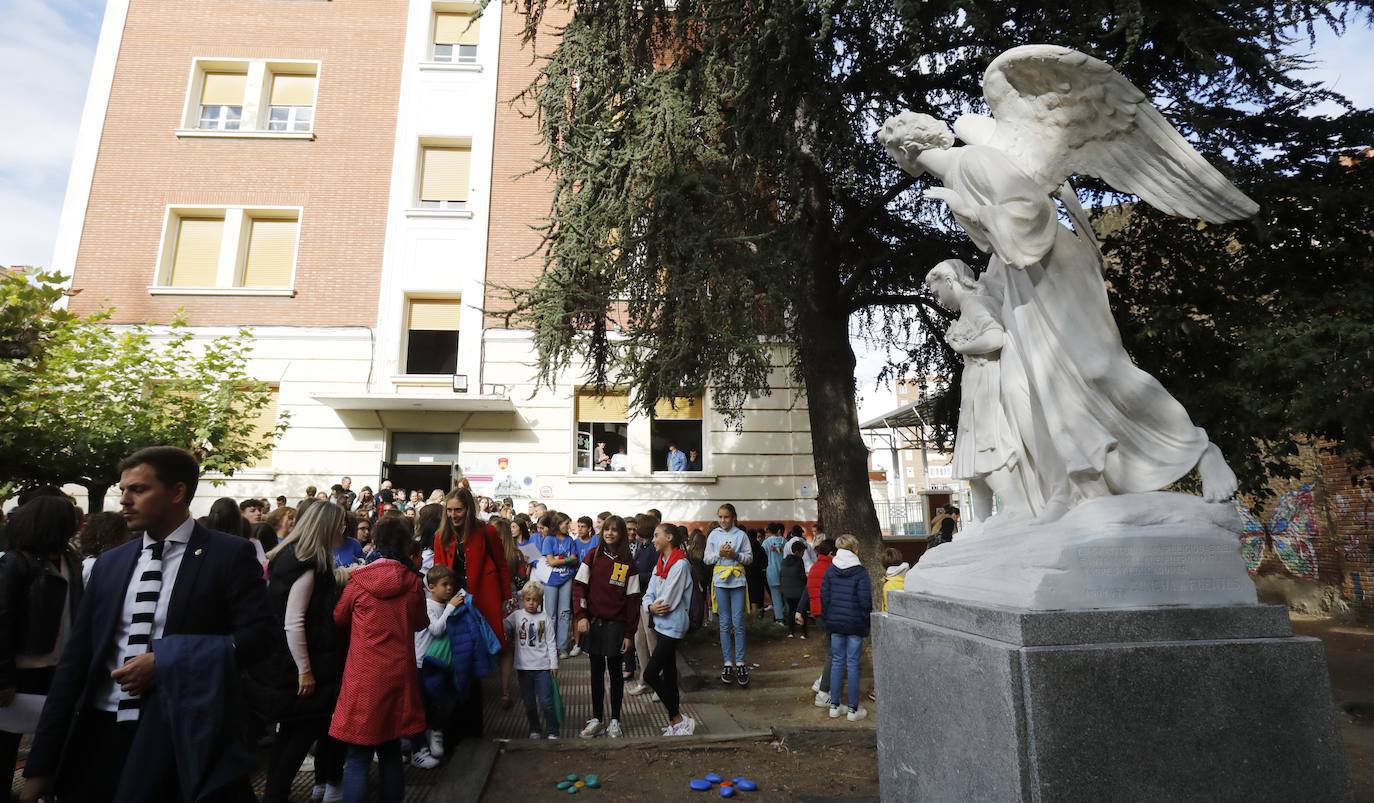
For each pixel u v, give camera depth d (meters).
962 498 13.80
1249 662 2.66
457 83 16.78
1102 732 2.55
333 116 16.34
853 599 6.44
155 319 15.09
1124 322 8.10
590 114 10.09
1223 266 8.03
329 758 4.59
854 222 11.02
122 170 15.66
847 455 10.55
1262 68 7.61
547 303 9.70
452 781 4.67
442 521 6.00
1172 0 7.36
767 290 8.89
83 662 2.79
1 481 9.21
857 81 9.66
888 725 3.67
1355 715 6.38
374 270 15.70
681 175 8.80
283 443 14.80
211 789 2.60
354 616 4.04
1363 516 10.62
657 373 9.77
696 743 5.49
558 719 5.92
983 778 2.75
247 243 15.87
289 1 16.78
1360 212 7.37
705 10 9.19
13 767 3.57
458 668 5.29
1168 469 3.21
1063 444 3.20
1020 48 3.30
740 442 15.45
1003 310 3.62
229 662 2.78
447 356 15.83
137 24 16.42
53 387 10.27
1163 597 2.85
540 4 11.48
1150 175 3.29
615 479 15.12
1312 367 6.05
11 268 10.55
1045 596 2.79
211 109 16.42
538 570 8.59
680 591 6.09
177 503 2.94
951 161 3.60
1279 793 2.58
